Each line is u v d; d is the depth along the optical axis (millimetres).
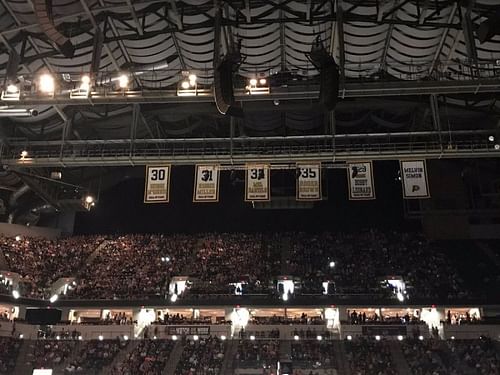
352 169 29656
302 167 30203
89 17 27203
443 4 27016
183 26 28391
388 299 43500
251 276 48469
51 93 26281
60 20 27391
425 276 48094
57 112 37125
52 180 45125
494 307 42719
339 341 40812
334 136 31781
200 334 42438
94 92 26219
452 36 30484
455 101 38656
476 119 40500
